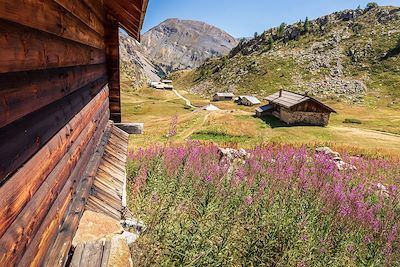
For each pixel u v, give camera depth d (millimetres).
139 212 7348
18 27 1982
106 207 4410
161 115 94375
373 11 190625
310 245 7363
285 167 13719
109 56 7828
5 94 1744
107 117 7836
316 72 153750
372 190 14258
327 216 8945
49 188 2629
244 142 40125
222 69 192500
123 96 147000
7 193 1748
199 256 5691
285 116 55031
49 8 2635
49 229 2656
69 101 3502
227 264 6250
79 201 3777
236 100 122250
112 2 5855
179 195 8523
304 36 192625
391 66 142625
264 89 148875
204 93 172125
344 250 7699
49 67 2686
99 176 5246
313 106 53594
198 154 14656
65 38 3311
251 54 194125
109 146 6836
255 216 7660
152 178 9281
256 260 6516
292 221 7531
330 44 173875
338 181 13531
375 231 8984
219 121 52562
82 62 4301
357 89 132250
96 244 3295
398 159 27031
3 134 1723
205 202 7402
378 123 72625
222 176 10445
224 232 6684
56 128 2861
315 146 34562
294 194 9547
